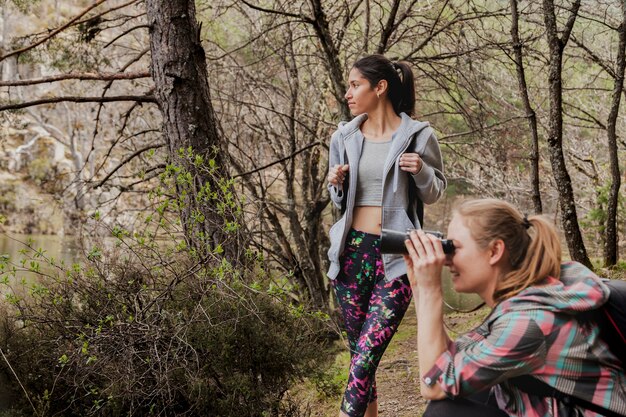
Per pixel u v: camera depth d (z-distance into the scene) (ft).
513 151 34.71
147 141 30.60
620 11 33.63
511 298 6.88
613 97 31.37
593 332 6.66
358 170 11.18
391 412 15.92
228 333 11.59
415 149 11.27
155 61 16.11
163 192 13.48
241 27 31.53
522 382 6.94
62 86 76.84
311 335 12.84
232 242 13.83
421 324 7.22
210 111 16.15
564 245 42.37
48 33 23.24
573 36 31.94
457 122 37.93
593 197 43.70
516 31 22.49
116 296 12.10
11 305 12.76
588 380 6.70
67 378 11.89
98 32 22.95
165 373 11.05
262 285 12.59
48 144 100.73
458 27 27.78
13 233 89.51
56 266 12.37
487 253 7.03
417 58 26.99
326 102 31.48
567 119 46.96
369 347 10.55
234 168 28.14
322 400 16.01
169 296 11.92
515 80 32.55
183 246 12.07
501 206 7.10
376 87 11.35
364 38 27.35
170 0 15.88
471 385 6.84
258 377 12.06
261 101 31.76
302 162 30.99
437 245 7.24
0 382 12.21
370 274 11.00
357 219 11.18
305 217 30.07
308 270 28.37
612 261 32.19
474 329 7.36
